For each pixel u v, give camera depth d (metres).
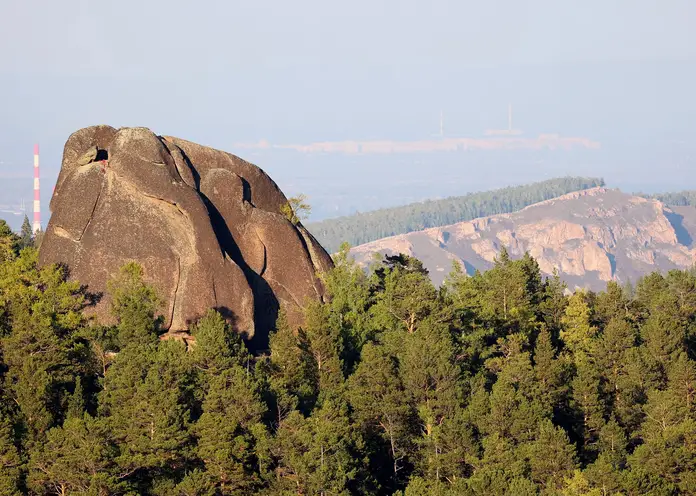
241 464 182.38
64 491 179.12
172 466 187.00
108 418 185.50
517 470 190.12
